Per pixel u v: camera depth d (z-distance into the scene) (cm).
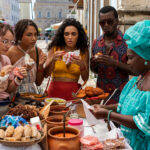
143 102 149
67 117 176
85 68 276
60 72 276
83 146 147
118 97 267
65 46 295
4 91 212
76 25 279
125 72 259
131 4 448
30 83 262
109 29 254
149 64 147
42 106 207
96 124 179
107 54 268
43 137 137
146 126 143
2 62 220
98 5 873
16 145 129
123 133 175
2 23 227
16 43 255
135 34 141
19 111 167
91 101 202
